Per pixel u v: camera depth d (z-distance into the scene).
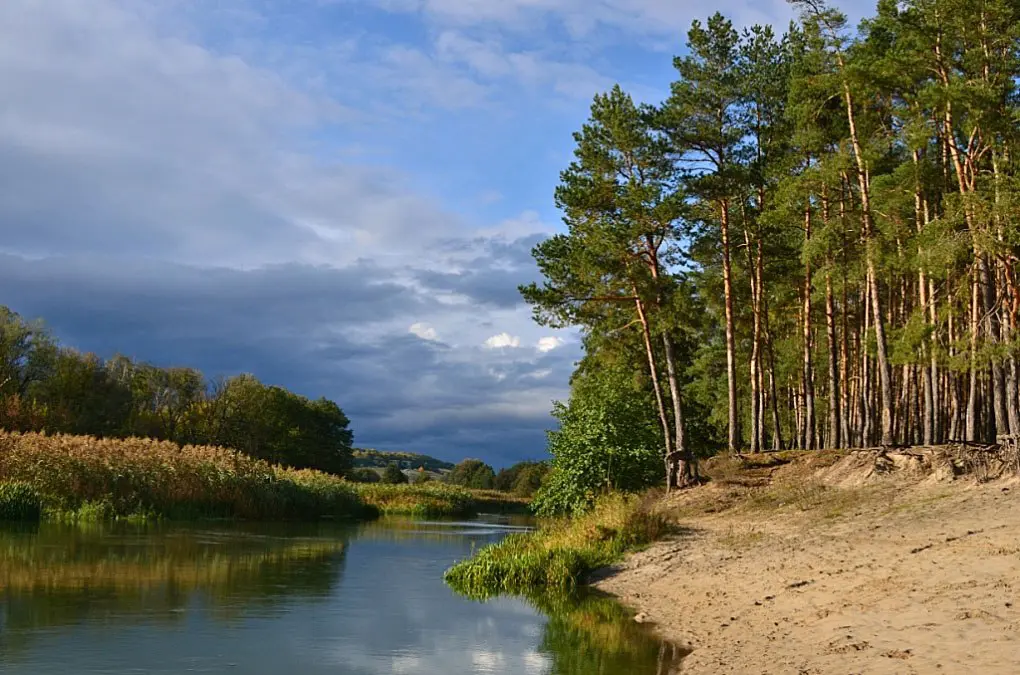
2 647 12.41
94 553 23.78
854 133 30.31
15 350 71.81
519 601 19.00
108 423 74.75
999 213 23.58
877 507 23.66
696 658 12.59
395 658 12.95
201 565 22.80
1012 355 24.42
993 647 10.24
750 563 19.80
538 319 36.25
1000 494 21.91
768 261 38.91
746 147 36.06
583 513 29.12
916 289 36.81
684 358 48.44
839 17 31.03
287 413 96.56
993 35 27.92
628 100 36.34
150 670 11.45
